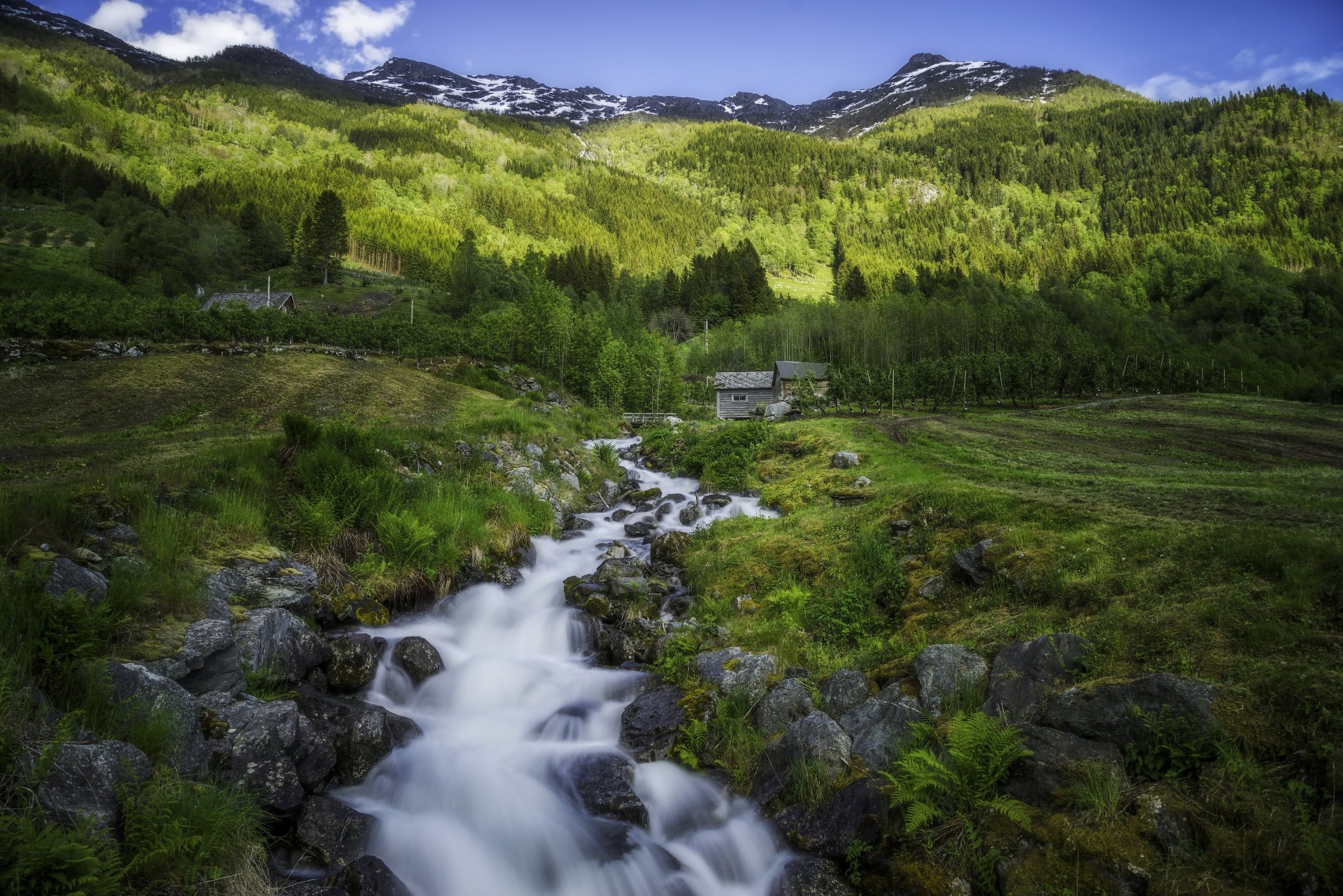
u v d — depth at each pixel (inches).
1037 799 255.0
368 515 551.5
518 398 1692.9
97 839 208.4
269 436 901.2
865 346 3383.4
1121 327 3966.5
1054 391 2434.8
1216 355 3459.6
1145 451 1138.7
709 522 767.1
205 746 278.7
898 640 412.8
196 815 238.2
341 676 391.5
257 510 495.8
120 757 237.0
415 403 1382.9
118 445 771.4
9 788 206.2
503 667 442.0
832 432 1178.6
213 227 4933.6
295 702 355.6
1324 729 232.5
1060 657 311.6
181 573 376.5
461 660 457.7
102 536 381.7
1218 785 231.5
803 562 559.8
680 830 313.4
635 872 286.7
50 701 255.9
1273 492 520.4
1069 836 231.0
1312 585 301.6
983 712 305.9
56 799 211.6
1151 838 224.1
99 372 1217.4
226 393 1229.7
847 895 257.9
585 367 2256.4
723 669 401.7
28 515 350.0
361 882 243.1
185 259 4227.4
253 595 409.7
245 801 259.9
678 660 436.5
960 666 338.6
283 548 484.7
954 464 834.2
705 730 362.3
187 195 6259.8
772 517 764.0
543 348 2284.7
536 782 336.2
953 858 248.2
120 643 308.2
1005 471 763.4
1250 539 355.3
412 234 6387.8
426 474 696.4
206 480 507.2
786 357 3570.4
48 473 562.3
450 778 331.6
